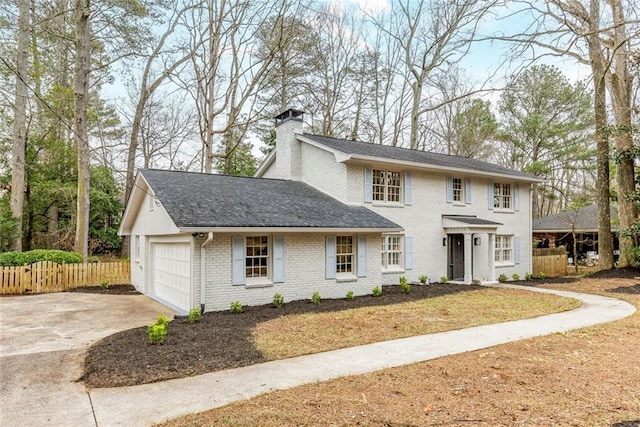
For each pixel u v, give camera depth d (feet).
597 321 32.55
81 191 59.00
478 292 49.29
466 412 15.05
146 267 50.31
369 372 20.04
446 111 118.93
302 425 14.19
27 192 74.54
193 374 20.06
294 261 42.39
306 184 55.98
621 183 66.74
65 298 46.52
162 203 36.83
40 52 74.38
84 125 59.47
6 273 49.47
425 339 26.76
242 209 40.14
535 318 33.88
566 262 75.31
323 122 98.12
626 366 20.44
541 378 18.74
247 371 20.45
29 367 21.81
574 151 97.40
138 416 15.46
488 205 66.23
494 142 124.26
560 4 54.75
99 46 70.74
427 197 59.21
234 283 38.24
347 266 47.42
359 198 52.21
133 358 22.38
